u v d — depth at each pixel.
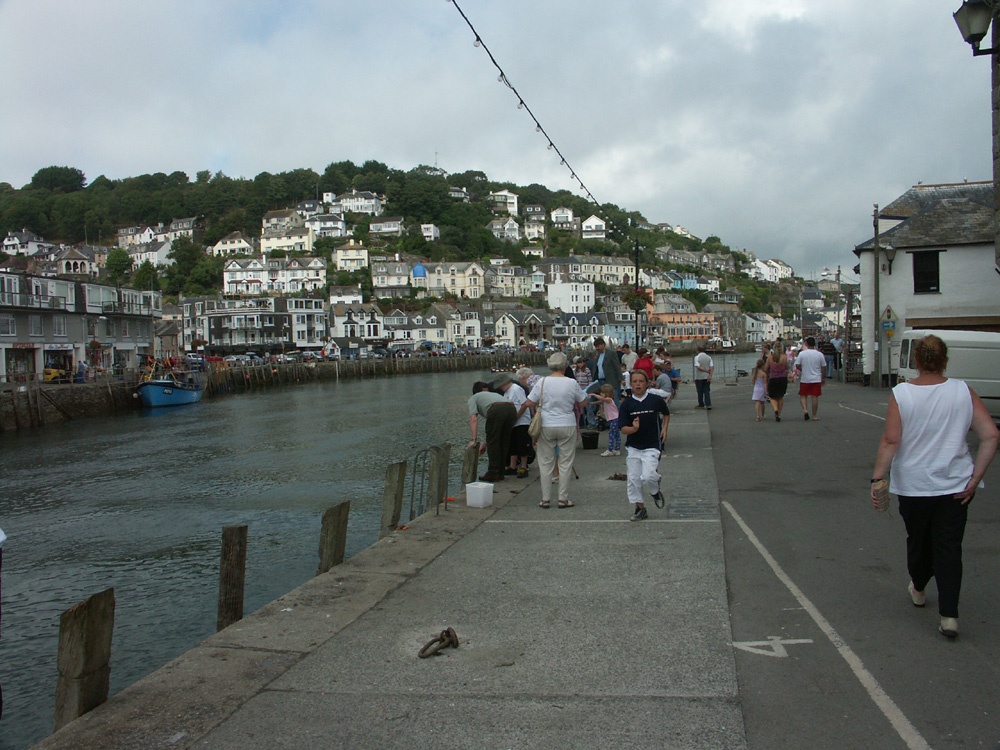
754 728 4.23
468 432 34.25
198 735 4.34
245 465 26.12
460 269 156.50
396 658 5.39
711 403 26.77
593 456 15.23
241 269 145.62
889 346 30.34
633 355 21.00
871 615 5.93
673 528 9.05
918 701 4.49
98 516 18.81
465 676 5.04
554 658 5.30
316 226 176.12
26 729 8.45
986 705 4.42
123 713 4.64
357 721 4.45
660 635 5.67
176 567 13.95
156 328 96.88
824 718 4.32
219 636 5.90
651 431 9.48
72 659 4.82
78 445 33.91
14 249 163.00
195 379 62.66
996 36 11.88
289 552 14.25
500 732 4.26
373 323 130.25
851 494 10.67
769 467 13.10
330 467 24.81
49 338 57.81
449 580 7.29
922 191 37.88
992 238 29.86
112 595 5.09
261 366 81.94
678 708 4.49
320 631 5.98
